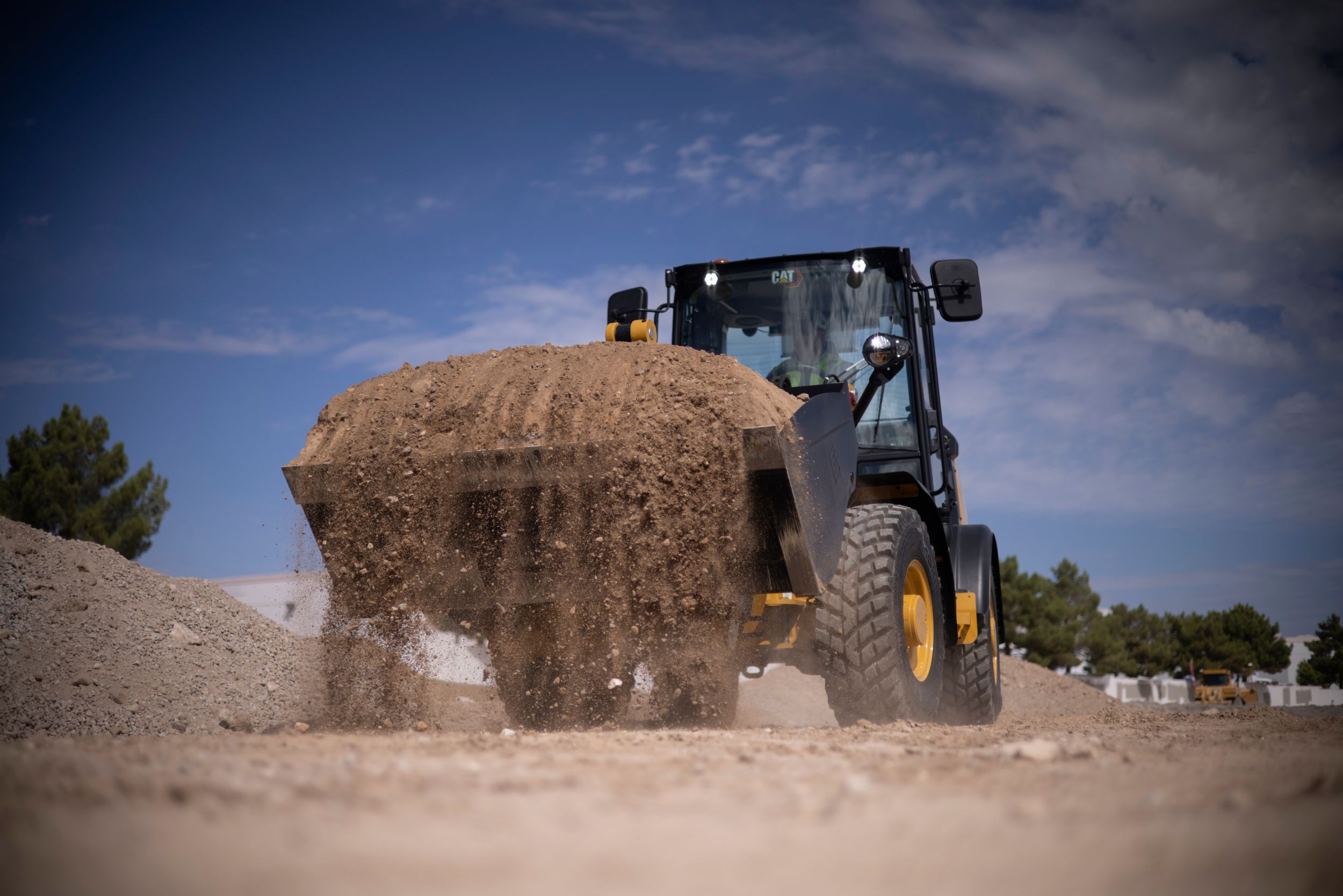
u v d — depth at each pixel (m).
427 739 2.90
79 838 1.14
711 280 5.76
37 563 5.70
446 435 3.88
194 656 5.38
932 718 4.54
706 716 4.29
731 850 1.16
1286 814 1.36
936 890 1.00
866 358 4.59
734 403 3.68
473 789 1.62
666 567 3.61
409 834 1.23
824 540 3.84
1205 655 44.38
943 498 5.79
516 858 1.11
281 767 1.88
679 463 3.62
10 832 1.17
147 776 1.67
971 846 1.18
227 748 2.40
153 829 1.21
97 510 19.02
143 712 4.61
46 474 18.89
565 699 4.28
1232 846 1.15
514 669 4.38
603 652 3.87
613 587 3.66
